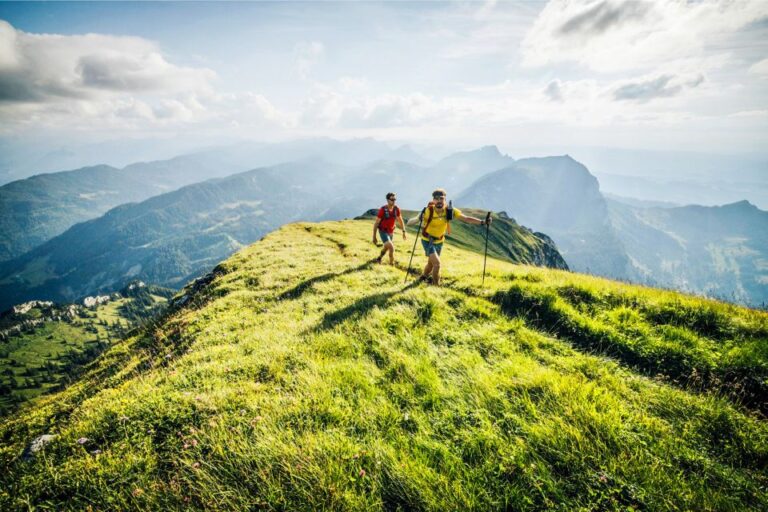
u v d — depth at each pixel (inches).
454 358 292.0
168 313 898.7
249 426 218.8
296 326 398.6
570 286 438.0
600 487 176.1
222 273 945.5
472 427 214.5
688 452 197.8
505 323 366.9
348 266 679.1
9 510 189.8
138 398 278.8
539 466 183.9
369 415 224.2
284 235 1416.1
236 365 310.2
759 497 173.3
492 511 165.0
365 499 169.6
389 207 649.6
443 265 626.5
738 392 268.5
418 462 187.3
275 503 169.8
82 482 197.9
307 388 251.4
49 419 412.5
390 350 304.8
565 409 221.9
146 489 186.1
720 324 345.4
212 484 180.7
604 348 333.4
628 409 235.8
